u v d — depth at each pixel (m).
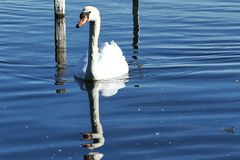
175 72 18.86
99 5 27.80
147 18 25.75
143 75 18.66
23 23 24.77
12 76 18.47
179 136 14.27
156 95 16.86
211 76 18.39
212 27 24.38
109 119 15.28
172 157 13.24
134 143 13.93
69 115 15.54
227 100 16.42
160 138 14.17
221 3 28.47
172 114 15.56
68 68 19.39
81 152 13.52
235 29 24.06
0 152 13.50
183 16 26.08
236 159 13.13
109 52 18.77
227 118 15.27
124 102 16.41
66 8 27.17
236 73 18.62
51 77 18.47
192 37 22.88
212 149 13.60
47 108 16.00
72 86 17.70
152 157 13.25
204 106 16.05
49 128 14.74
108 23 24.89
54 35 23.06
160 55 20.72
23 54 20.69
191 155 13.33
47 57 20.45
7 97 16.75
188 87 17.45
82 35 23.25
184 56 20.56
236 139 14.05
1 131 14.56
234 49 21.27
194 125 14.87
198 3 28.45
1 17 25.66
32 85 17.72
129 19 25.47
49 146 13.80
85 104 16.28
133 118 15.34
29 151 13.56
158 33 23.48
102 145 13.84
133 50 21.33
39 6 27.66
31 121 15.15
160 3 28.44
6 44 21.80
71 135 14.38
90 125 14.92
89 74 18.16
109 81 18.16
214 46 21.66
